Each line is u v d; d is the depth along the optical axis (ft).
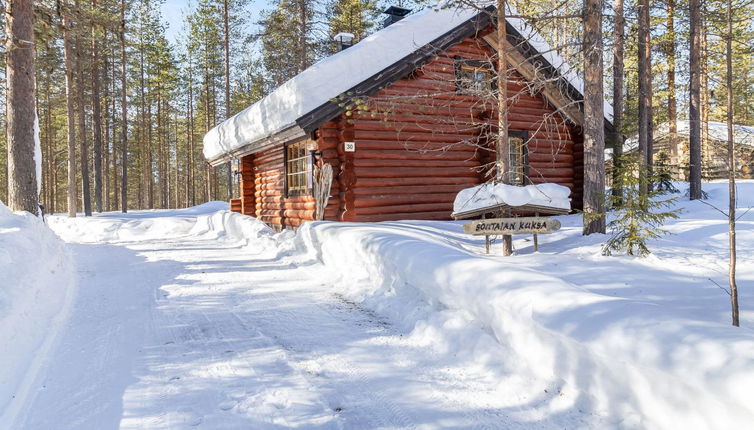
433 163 35.22
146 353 12.64
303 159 36.86
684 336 7.71
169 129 137.69
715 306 13.16
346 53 31.65
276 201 42.37
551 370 9.75
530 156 39.24
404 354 12.31
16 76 28.48
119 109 118.21
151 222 50.93
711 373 6.68
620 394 8.25
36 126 29.63
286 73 98.27
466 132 36.70
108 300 18.61
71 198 65.46
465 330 12.50
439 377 10.90
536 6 34.04
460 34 34.63
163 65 111.24
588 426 8.34
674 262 18.63
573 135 41.75
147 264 27.09
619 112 37.88
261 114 35.60
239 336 13.91
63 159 126.52
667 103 55.67
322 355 12.33
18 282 15.43
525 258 20.38
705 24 35.24
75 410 9.55
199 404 9.69
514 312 10.89
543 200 21.40
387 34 32.86
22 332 13.12
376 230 21.76
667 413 7.29
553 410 9.04
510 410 9.26
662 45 42.06
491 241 25.67
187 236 43.52
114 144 111.04
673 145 54.85
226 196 169.89
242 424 8.89
